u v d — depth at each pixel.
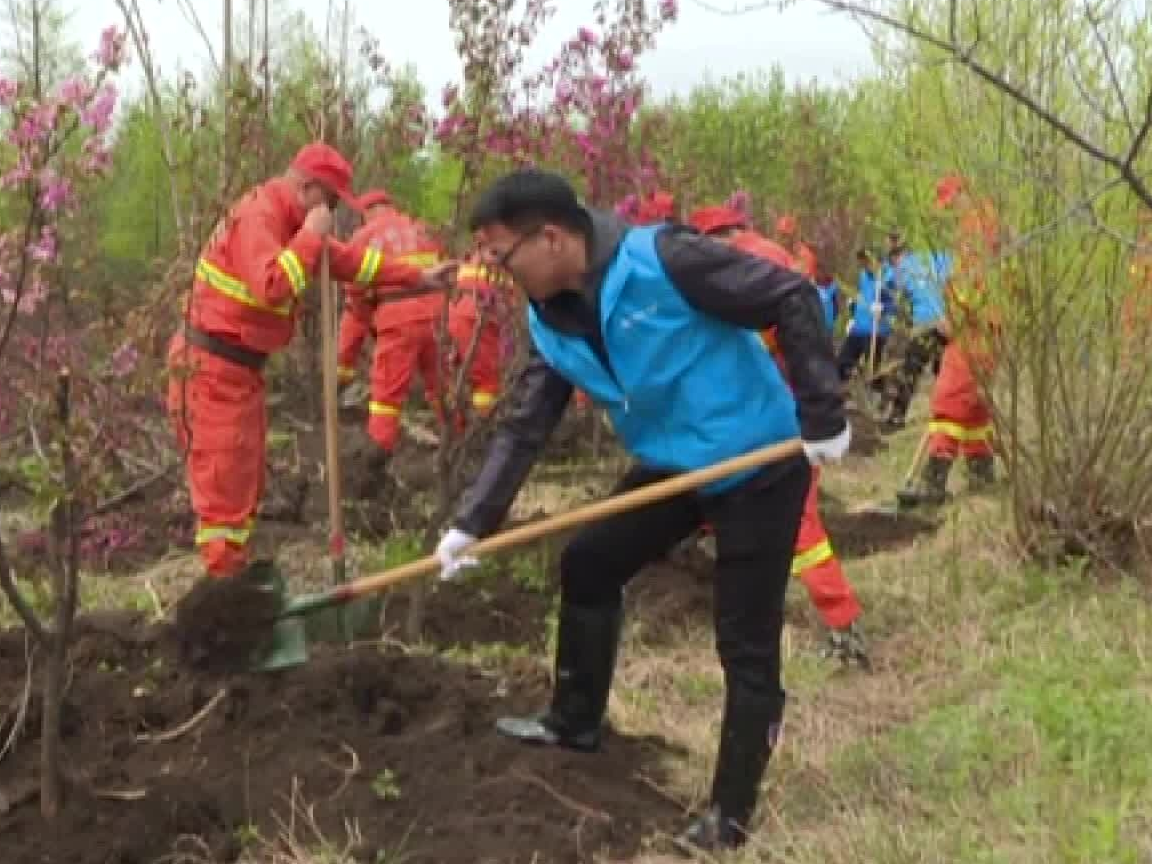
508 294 6.68
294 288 6.27
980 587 7.32
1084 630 6.47
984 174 7.05
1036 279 7.17
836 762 5.12
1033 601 7.10
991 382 7.55
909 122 7.36
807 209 16.94
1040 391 7.35
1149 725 5.07
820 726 5.58
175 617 5.81
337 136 8.86
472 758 4.88
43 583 6.96
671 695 5.97
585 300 4.34
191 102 7.51
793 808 4.79
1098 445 7.34
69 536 4.31
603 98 8.35
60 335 4.48
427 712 5.24
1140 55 6.67
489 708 5.29
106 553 6.54
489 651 6.27
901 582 7.45
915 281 7.88
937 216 7.59
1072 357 7.35
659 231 4.33
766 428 4.45
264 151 7.50
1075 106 6.79
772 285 4.22
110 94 4.07
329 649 5.83
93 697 5.16
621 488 4.85
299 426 11.55
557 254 4.30
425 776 4.79
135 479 6.79
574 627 4.97
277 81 9.61
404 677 5.36
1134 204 6.82
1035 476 7.53
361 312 9.99
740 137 21.83
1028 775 4.81
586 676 4.99
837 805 4.78
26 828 4.42
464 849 4.42
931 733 5.19
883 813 4.69
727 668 4.56
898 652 6.56
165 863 4.40
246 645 5.23
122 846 4.38
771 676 4.55
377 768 4.82
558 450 10.95
